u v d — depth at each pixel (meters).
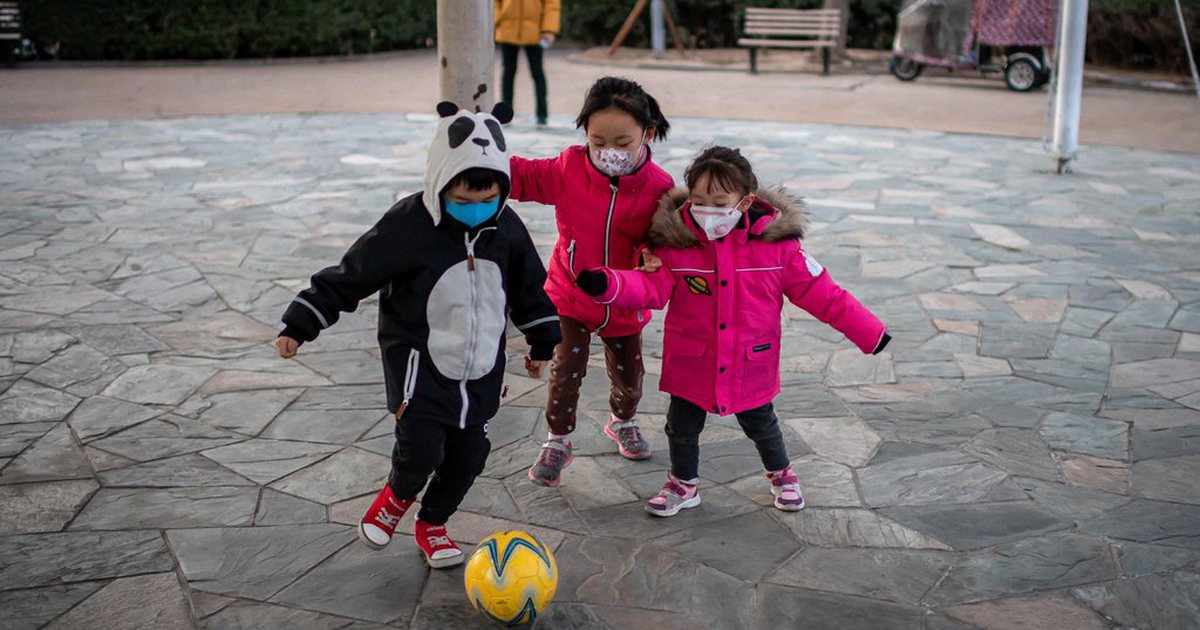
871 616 3.19
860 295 6.40
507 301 3.36
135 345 5.35
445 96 5.52
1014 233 7.90
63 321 5.67
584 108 3.54
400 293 3.19
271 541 3.56
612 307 3.77
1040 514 3.80
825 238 7.67
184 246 7.18
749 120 13.19
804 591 3.32
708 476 4.10
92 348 5.29
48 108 13.61
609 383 5.02
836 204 8.74
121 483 3.93
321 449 4.26
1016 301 6.30
